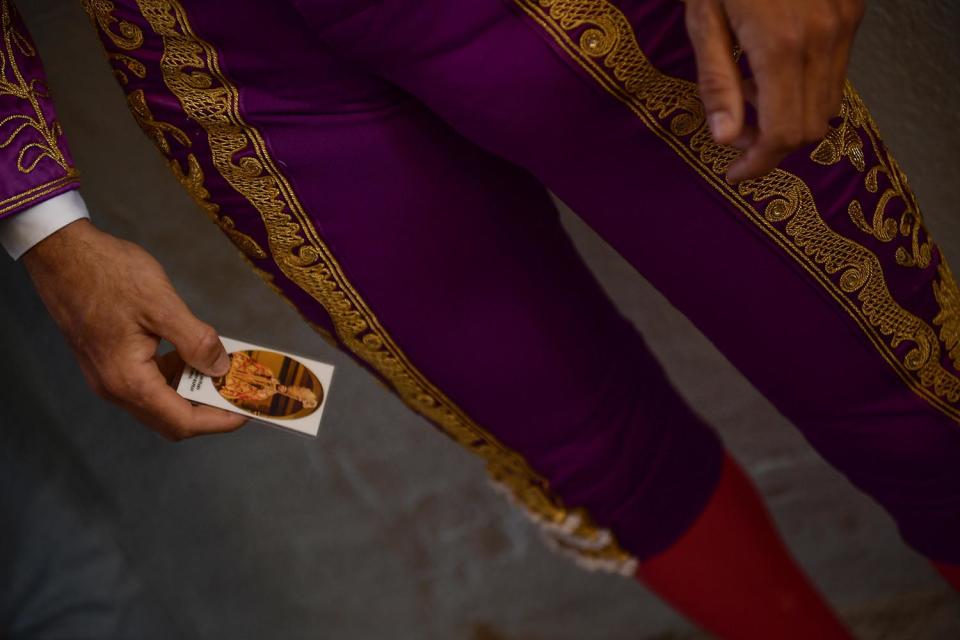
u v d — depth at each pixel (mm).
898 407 901
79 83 1719
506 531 1640
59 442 1725
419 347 978
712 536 1104
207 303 1716
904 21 1205
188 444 1720
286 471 1705
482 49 767
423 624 1655
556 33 753
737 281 856
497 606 1639
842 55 691
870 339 872
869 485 988
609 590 1603
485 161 920
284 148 889
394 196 901
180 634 1697
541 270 966
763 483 1545
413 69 792
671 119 782
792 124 687
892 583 1516
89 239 954
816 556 1541
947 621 1435
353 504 1688
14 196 928
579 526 1080
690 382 1564
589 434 1019
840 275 844
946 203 1286
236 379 1002
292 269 959
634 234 858
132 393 958
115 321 948
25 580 1691
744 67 758
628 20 746
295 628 1687
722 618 1163
